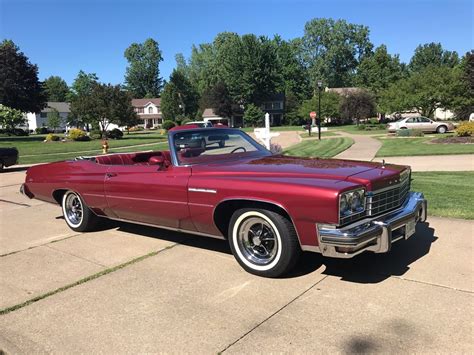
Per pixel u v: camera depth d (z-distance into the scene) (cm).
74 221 667
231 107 8619
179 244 573
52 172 670
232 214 481
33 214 806
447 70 4297
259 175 446
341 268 464
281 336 332
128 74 12731
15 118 5756
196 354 314
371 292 401
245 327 348
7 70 5431
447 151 1712
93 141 4212
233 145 573
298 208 401
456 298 383
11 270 504
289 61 9825
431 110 4469
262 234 448
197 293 417
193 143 533
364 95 6412
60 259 535
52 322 373
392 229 412
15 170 1695
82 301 412
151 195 524
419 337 322
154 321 366
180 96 9900
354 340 321
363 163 499
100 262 517
